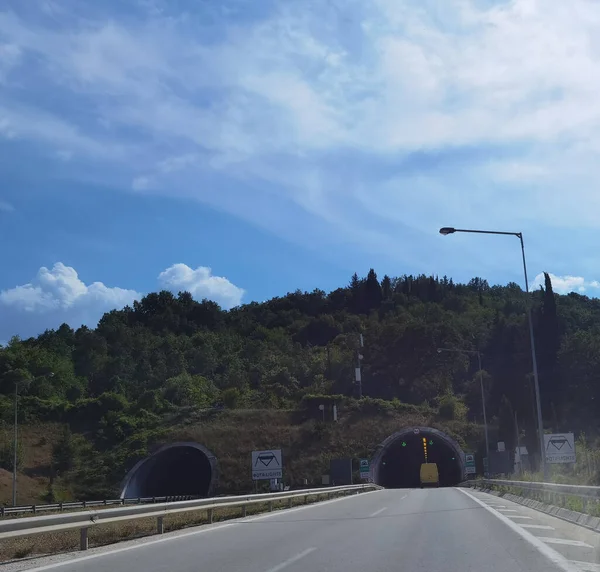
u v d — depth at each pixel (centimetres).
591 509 1950
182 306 19675
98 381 13162
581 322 13788
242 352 15650
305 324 18138
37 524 1341
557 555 1269
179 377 12250
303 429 9281
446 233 3459
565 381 9631
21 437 9206
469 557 1257
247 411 9944
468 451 8706
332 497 4412
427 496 4175
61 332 16662
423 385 11819
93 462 8588
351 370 12369
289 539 1633
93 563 1245
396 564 1175
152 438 8906
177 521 2194
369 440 9050
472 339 13475
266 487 7800
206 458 9088
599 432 8688
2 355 12156
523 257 3516
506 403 9181
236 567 1160
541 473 4044
